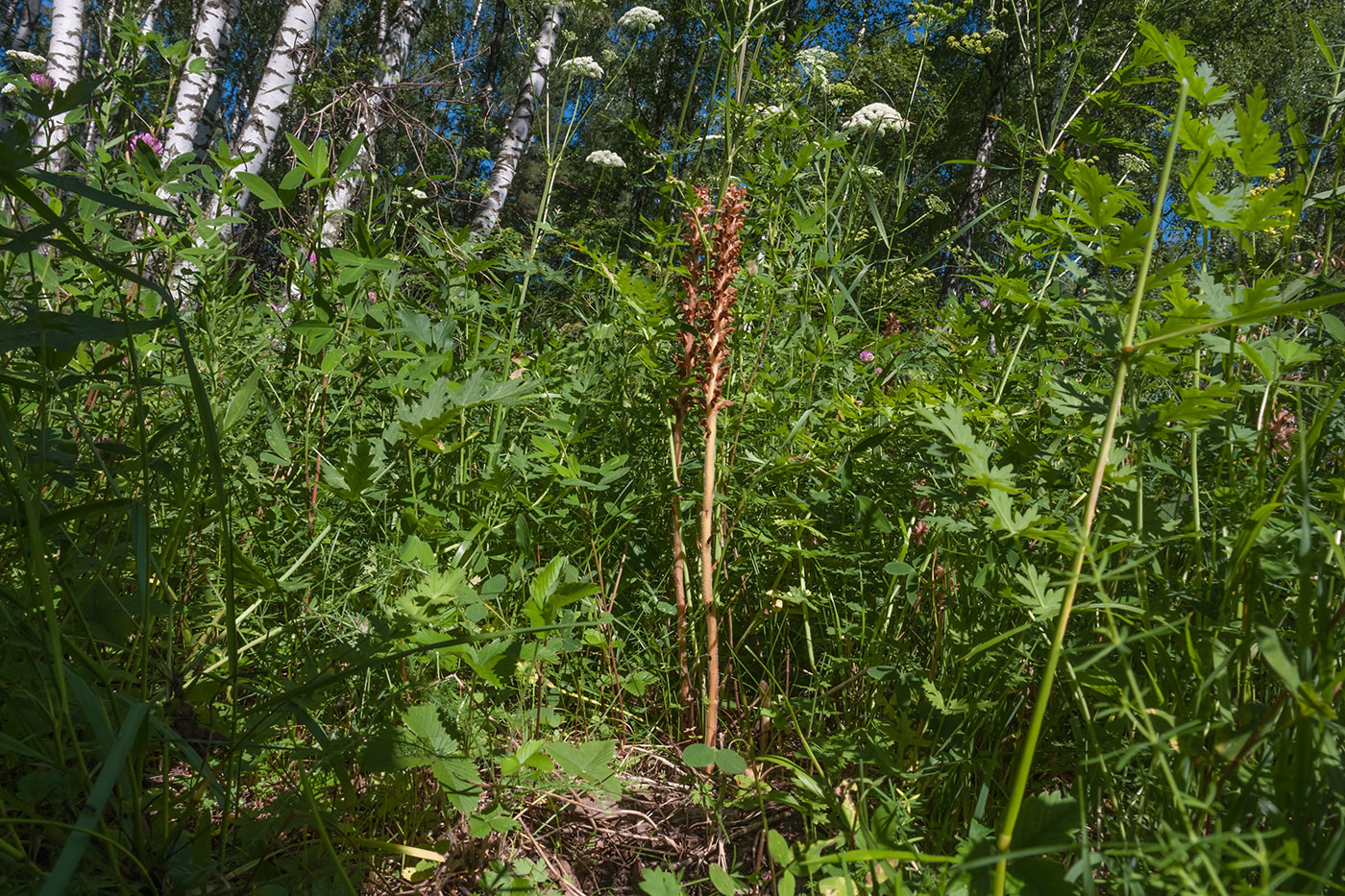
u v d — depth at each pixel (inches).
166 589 50.9
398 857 53.4
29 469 50.1
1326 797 34.9
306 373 85.7
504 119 665.6
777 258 95.4
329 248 64.9
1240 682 43.0
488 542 74.1
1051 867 34.2
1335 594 47.2
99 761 44.8
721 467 80.1
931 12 147.3
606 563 82.7
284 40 342.0
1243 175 45.5
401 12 408.5
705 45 104.2
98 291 83.7
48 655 42.3
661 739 73.8
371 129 257.0
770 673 72.4
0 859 40.4
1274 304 32.8
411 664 57.4
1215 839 29.4
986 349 78.1
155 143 114.4
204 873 42.6
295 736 56.9
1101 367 79.0
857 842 43.9
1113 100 57.8
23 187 36.3
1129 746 45.7
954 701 56.7
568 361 100.0
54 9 365.7
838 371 100.3
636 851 59.4
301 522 71.8
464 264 90.2
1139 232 45.9
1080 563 35.3
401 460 74.4
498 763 59.7
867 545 76.8
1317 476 56.1
